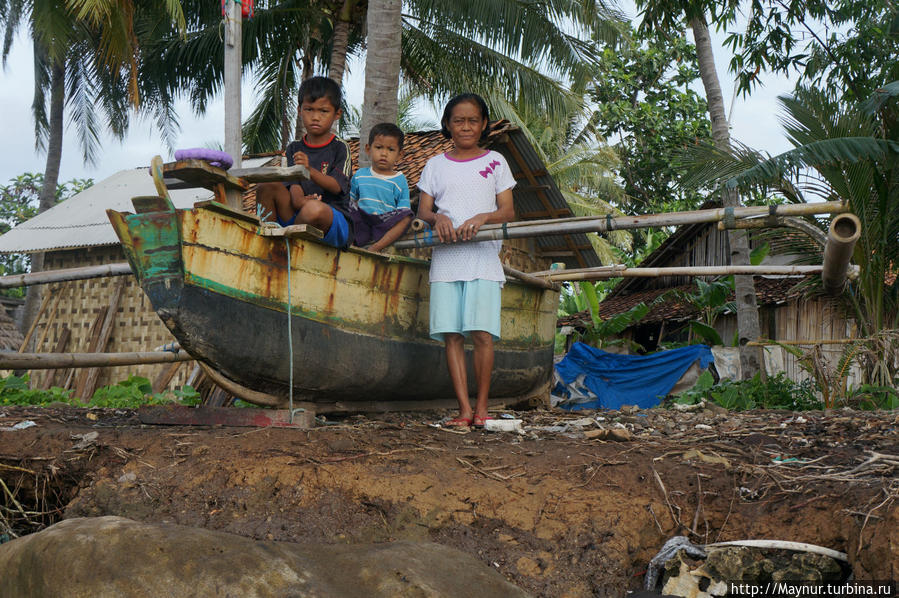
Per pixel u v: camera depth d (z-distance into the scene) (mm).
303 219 3861
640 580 2773
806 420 4547
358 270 4281
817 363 7055
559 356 13656
